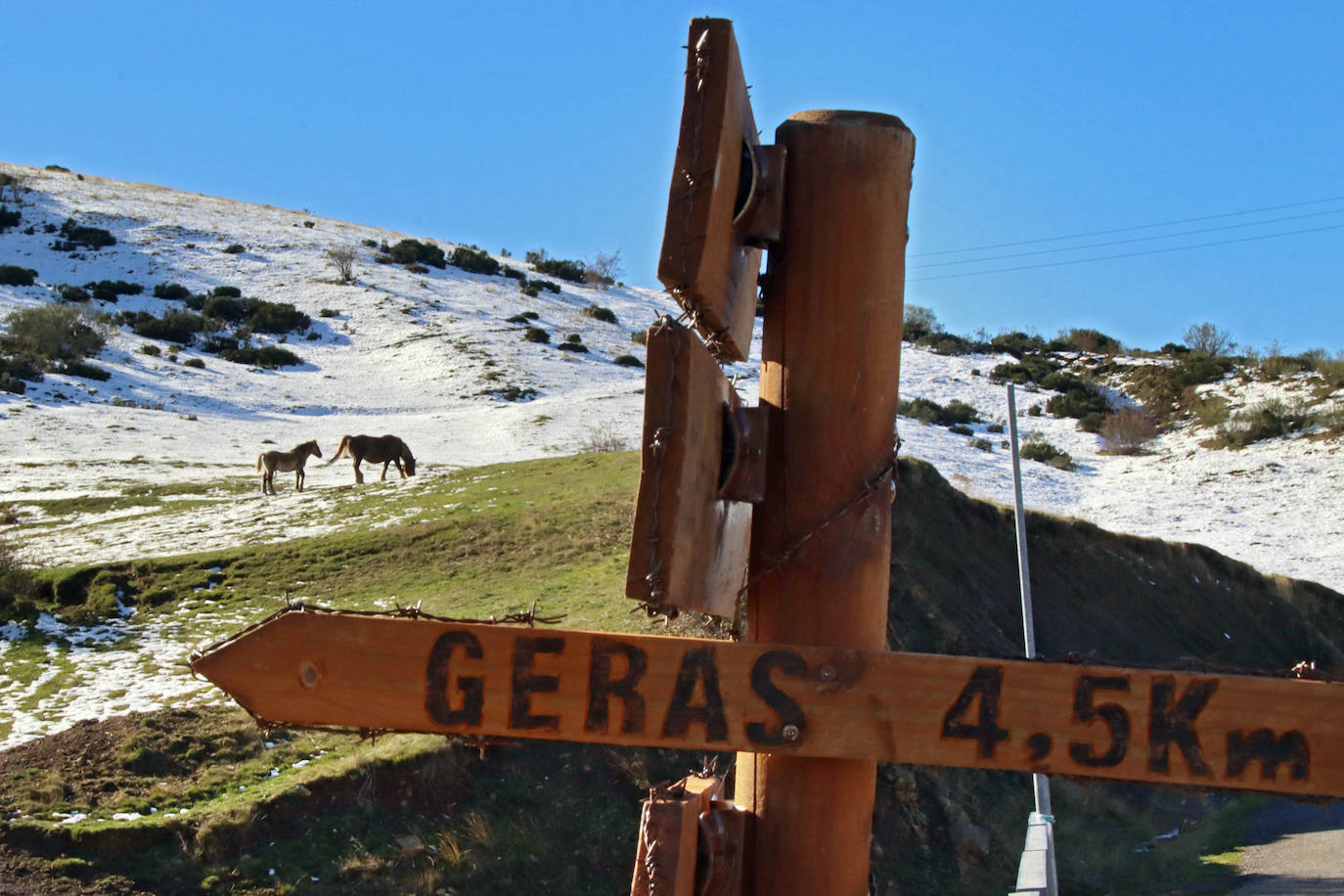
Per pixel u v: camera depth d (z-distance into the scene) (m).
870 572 2.79
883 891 15.52
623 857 14.56
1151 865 17.72
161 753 15.19
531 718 2.56
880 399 2.81
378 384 61.41
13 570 22.52
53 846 12.91
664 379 2.34
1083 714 2.51
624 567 21.94
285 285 79.69
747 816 2.87
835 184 2.81
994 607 25.64
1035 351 82.62
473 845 14.12
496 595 21.19
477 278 88.31
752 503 2.82
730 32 2.42
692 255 2.36
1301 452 55.28
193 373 59.53
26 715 16.36
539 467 33.19
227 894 12.74
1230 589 33.03
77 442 42.84
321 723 2.56
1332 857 17.66
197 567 23.73
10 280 71.62
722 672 2.56
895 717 2.54
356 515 28.28
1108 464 56.59
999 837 17.36
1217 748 2.47
